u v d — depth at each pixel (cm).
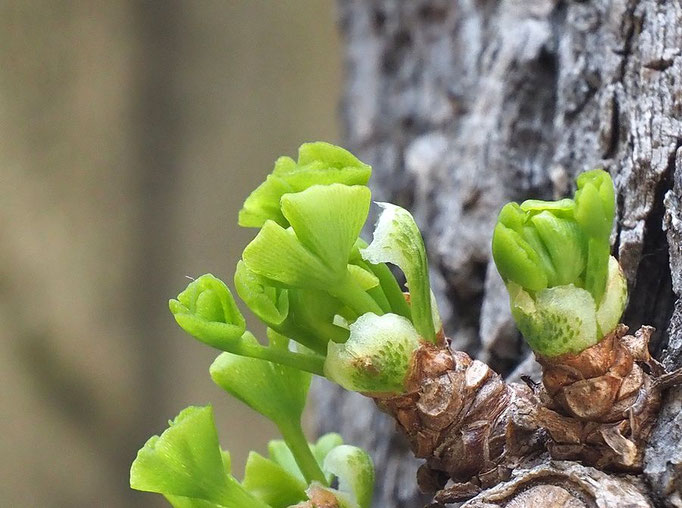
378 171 51
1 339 98
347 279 28
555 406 29
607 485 28
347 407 47
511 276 28
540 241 28
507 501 29
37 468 100
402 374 29
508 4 37
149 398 106
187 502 30
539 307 28
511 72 36
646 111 32
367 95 54
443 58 48
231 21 105
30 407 99
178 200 105
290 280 28
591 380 28
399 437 41
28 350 99
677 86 32
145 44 99
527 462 29
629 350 29
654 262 32
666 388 29
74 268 99
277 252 28
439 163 44
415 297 29
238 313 29
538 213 28
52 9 94
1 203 95
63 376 101
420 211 44
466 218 36
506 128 36
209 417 29
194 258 107
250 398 30
